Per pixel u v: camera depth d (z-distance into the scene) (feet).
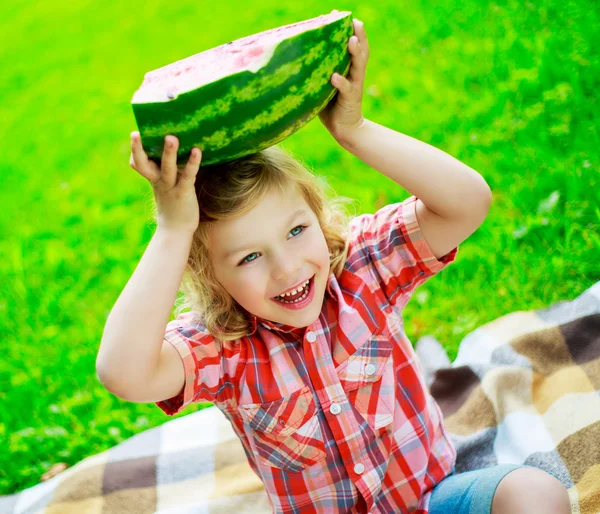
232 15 23.63
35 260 15.61
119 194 17.42
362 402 7.22
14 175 19.86
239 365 7.26
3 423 11.93
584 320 10.00
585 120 13.15
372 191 13.87
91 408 11.76
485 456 9.05
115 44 25.40
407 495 7.45
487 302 11.11
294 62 5.35
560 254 11.21
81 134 20.81
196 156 5.58
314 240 6.77
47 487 10.17
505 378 9.66
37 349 13.14
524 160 12.83
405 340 7.64
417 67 16.65
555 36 15.15
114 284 14.35
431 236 7.21
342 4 20.88
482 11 17.44
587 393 9.21
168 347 6.95
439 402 10.10
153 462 10.20
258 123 5.48
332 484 7.32
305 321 6.84
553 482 6.88
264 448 7.31
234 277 6.73
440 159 6.77
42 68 25.79
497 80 15.17
